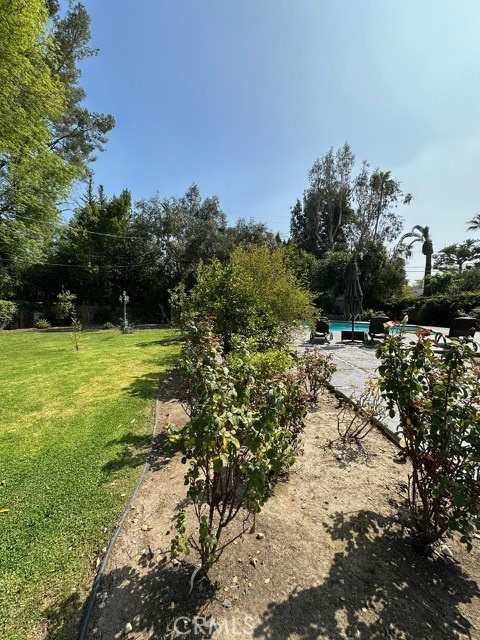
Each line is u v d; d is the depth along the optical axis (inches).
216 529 79.5
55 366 275.6
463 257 1312.7
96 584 63.9
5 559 70.6
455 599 60.6
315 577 65.7
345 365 254.7
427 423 69.7
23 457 118.0
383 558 70.5
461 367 67.8
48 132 503.2
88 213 781.3
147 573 67.1
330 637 53.4
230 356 96.0
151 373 245.9
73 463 113.2
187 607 59.1
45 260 700.7
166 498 93.1
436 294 721.0
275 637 53.5
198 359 92.2
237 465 63.7
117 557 71.3
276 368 93.7
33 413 164.4
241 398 63.2
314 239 1155.3
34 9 411.8
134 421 151.3
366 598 60.8
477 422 64.9
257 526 80.7
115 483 100.7
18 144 463.2
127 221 842.2
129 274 858.1
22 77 438.0
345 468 107.0
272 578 65.5
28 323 719.1
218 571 67.2
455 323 335.9
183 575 66.5
